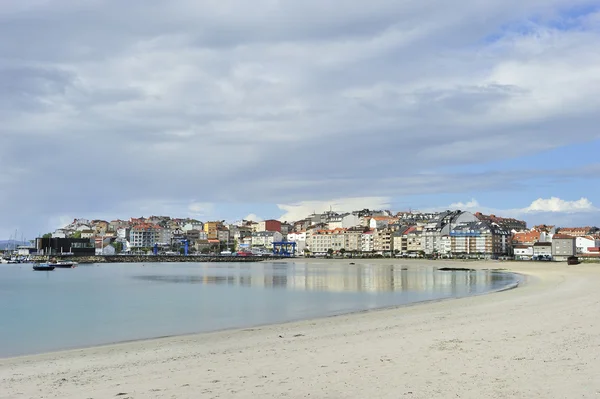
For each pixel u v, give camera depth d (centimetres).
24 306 5531
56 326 3966
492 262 18925
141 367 2183
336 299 5734
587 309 3472
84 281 10556
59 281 10694
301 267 17500
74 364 2319
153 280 10531
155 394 1688
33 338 3406
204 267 18638
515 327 2748
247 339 2886
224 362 2191
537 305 3906
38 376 2075
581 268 12594
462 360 1970
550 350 2083
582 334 2436
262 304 5322
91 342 3200
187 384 1802
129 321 4184
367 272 13150
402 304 4925
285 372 1920
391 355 2139
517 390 1541
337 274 12175
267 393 1639
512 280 8844
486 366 1852
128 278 11481
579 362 1850
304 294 6544
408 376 1762
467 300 4778
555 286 6216
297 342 2678
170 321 4116
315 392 1623
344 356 2177
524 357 1970
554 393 1496
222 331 3328
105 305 5538
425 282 8831
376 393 1580
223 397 1616
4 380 2011
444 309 4012
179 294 6869
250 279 10362
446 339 2464
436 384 1644
